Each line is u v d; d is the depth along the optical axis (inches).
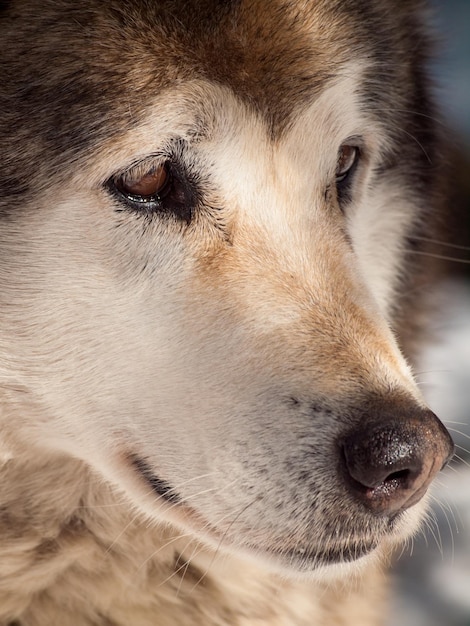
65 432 41.9
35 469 42.4
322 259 41.6
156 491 41.6
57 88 40.4
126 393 41.3
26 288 41.3
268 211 41.6
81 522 42.8
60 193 40.8
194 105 40.8
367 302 41.5
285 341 40.7
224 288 41.1
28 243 41.1
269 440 40.4
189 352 40.9
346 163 43.8
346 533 40.3
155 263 41.1
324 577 41.1
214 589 43.0
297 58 41.4
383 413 40.0
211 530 41.2
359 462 39.9
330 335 40.8
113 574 42.7
